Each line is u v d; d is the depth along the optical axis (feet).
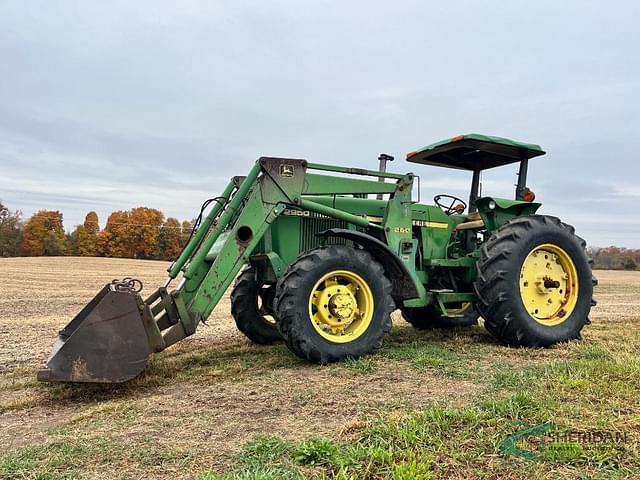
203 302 13.83
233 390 11.71
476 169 22.35
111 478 7.16
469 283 19.56
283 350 16.90
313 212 16.80
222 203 16.44
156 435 8.82
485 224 19.03
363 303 15.24
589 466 7.27
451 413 9.15
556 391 10.63
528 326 16.62
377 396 10.90
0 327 23.63
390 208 17.21
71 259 116.98
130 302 11.83
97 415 10.03
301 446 7.89
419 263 19.04
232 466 7.47
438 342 17.81
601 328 21.61
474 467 7.23
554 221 18.15
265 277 17.03
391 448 7.59
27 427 9.60
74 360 11.22
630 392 10.47
